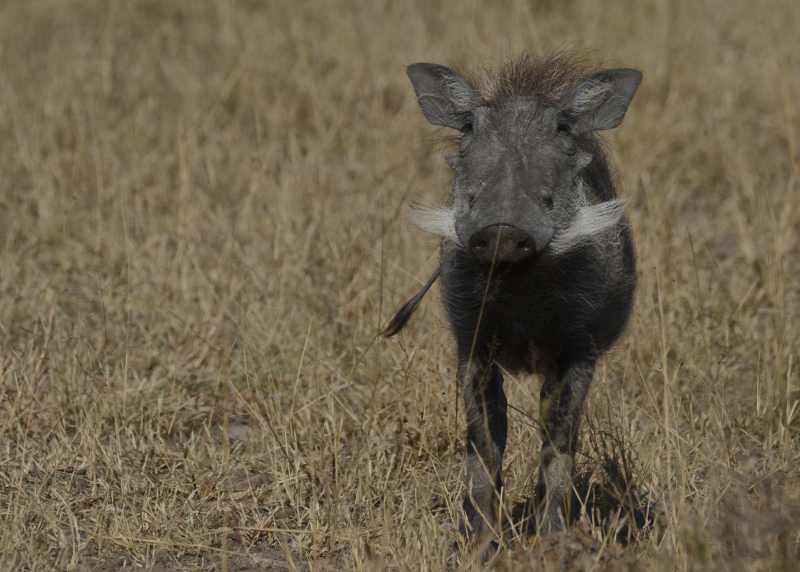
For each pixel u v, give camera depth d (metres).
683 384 19.67
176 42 37.50
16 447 18.64
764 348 20.66
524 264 14.34
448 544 15.39
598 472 17.14
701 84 32.75
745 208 27.55
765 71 32.72
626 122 29.95
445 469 17.88
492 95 15.96
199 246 25.17
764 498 13.91
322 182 27.80
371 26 37.12
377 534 15.73
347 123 31.84
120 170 29.02
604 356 17.42
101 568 15.45
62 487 17.31
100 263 24.73
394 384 19.36
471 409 15.38
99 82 33.94
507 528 15.23
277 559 15.73
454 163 15.09
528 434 17.45
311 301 22.80
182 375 20.75
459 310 15.25
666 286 22.09
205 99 33.00
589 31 34.84
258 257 24.59
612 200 15.59
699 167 29.53
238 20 38.22
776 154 29.94
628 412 18.27
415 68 15.96
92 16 40.00
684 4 37.47
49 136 30.08
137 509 16.78
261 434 18.62
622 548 14.70
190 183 27.47
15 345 21.45
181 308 22.75
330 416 18.14
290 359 20.45
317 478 17.38
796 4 36.56
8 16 39.09
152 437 18.75
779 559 12.88
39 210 26.88
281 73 34.16
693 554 13.17
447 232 15.13
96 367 20.66
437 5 38.59
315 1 39.00
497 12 37.22
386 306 21.67
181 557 15.84
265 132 31.75
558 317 15.07
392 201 26.81
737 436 17.91
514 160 14.41
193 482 17.41
